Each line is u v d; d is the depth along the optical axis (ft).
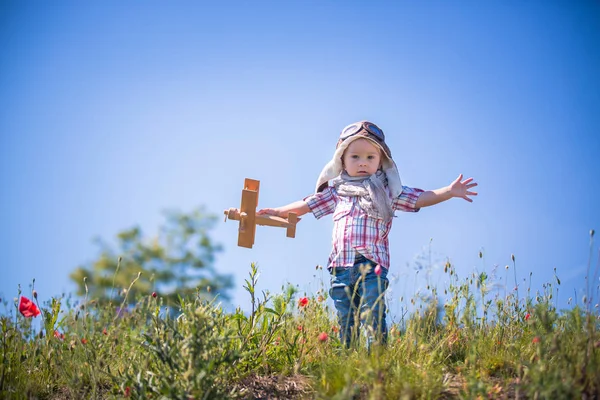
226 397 10.85
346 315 14.29
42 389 12.71
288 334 13.84
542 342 11.10
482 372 11.71
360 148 15.96
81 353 12.82
